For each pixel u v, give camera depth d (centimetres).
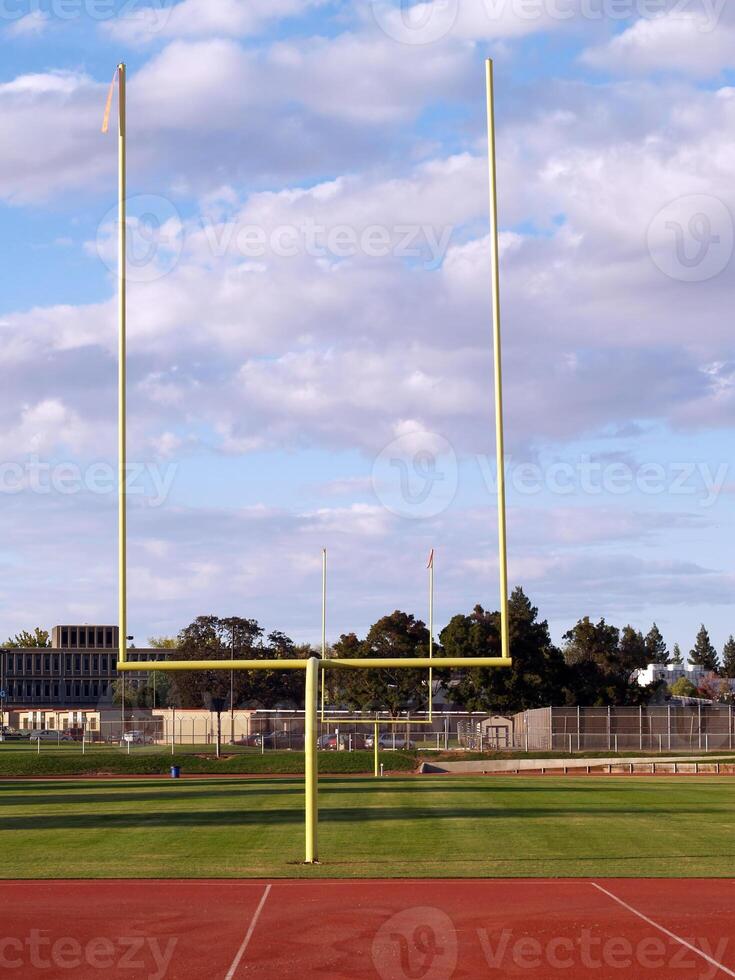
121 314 1922
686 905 1359
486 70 1959
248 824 2244
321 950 1120
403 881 1527
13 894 1445
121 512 1886
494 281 1919
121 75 1959
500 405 1877
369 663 1766
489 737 5025
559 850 1844
